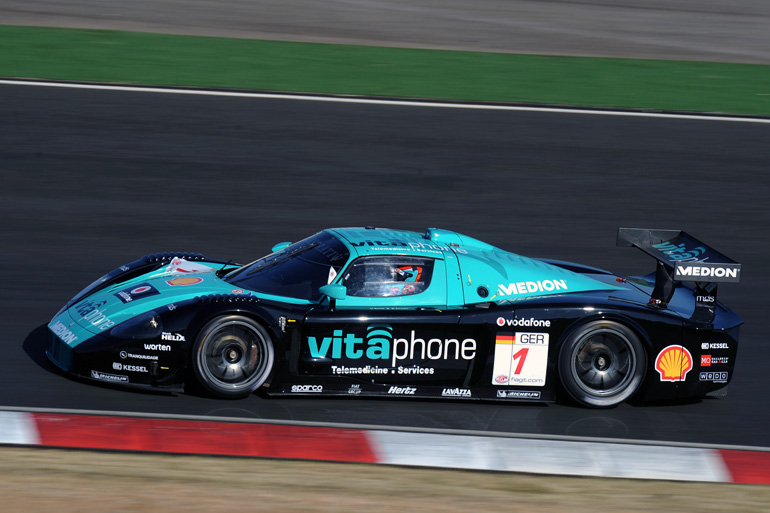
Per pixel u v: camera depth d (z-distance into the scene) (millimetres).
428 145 51531
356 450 21875
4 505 17375
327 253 26875
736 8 109062
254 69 65750
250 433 22422
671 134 55344
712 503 19719
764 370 29812
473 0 104938
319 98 58375
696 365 26391
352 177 46656
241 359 24781
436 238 28422
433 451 22094
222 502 18156
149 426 22438
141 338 24219
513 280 27047
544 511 18594
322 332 25047
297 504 18250
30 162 45688
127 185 43969
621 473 21469
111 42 71438
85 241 37812
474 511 18359
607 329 25938
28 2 86750
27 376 25812
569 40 85312
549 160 50406
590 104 61344
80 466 19812
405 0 102500
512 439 23125
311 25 85438
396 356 25484
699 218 44125
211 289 25891
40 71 60938
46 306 31641
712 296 26500
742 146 54031
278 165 47531
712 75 72250
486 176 47844
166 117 53031
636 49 82438
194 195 43406
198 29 80000
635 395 26938
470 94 62500
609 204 45281
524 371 25859
